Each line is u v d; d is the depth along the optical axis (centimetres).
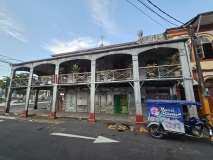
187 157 397
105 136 599
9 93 1333
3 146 477
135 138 572
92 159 382
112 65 1339
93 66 1047
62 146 478
